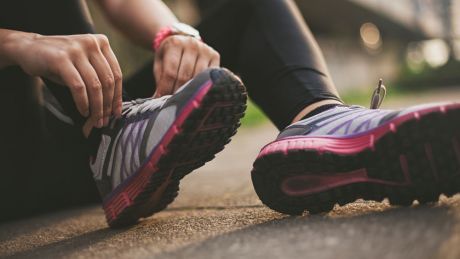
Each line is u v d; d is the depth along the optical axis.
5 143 1.09
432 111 0.67
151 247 0.72
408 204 0.73
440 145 0.68
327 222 0.71
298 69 0.94
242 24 1.08
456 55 17.69
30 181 1.14
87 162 1.19
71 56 0.83
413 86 15.87
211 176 1.77
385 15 13.12
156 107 0.80
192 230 0.81
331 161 0.73
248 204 1.07
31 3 0.92
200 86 0.73
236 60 1.09
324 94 0.90
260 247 0.63
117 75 0.87
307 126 0.78
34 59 0.84
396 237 0.59
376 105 0.82
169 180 0.85
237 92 0.75
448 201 0.75
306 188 0.76
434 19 16.62
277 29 1.01
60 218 1.16
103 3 1.25
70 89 0.83
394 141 0.69
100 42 0.86
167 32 1.04
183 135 0.76
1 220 1.17
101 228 0.98
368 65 15.41
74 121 0.94
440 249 0.54
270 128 4.41
